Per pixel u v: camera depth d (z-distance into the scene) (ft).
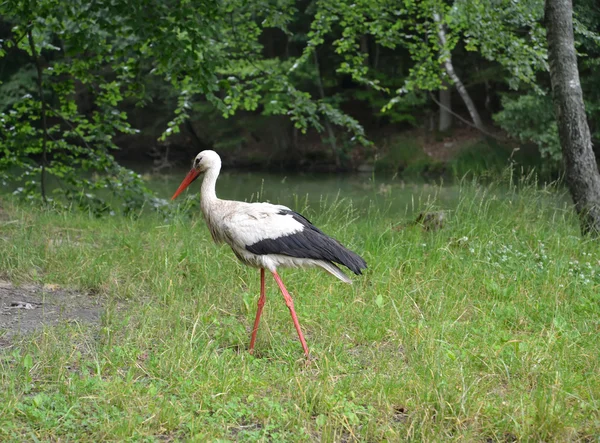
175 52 31.99
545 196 30.81
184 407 13.98
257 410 13.99
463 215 28.58
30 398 13.87
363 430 13.26
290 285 22.30
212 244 26.35
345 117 40.01
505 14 37.88
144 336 17.74
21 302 20.45
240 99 41.45
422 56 42.14
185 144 101.91
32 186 39.19
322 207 32.01
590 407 14.17
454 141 92.43
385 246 25.72
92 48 33.47
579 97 29.32
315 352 17.38
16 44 37.78
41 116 40.68
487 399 14.61
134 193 38.11
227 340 18.28
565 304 20.92
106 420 13.16
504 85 95.91
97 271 22.88
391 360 16.94
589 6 48.29
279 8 40.75
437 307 20.57
